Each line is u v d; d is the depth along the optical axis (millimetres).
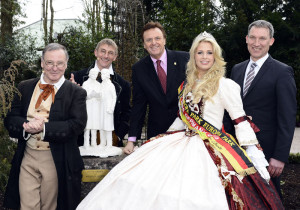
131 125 3232
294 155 6121
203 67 2393
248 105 2816
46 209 2561
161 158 2221
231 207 1989
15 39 12414
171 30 10758
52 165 2527
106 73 2969
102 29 10531
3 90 2648
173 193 1937
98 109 3002
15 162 2506
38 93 2561
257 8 11672
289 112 2633
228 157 2158
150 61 3186
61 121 2451
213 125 2326
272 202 2072
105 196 2090
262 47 2801
